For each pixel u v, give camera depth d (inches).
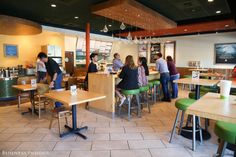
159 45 420.2
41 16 231.0
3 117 157.3
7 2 174.7
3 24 197.6
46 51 304.2
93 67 192.5
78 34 323.3
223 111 53.6
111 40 413.1
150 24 238.5
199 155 95.3
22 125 137.9
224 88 71.5
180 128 119.9
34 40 302.5
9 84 228.8
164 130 128.7
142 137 117.0
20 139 113.5
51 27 278.1
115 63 208.7
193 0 172.1
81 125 138.6
